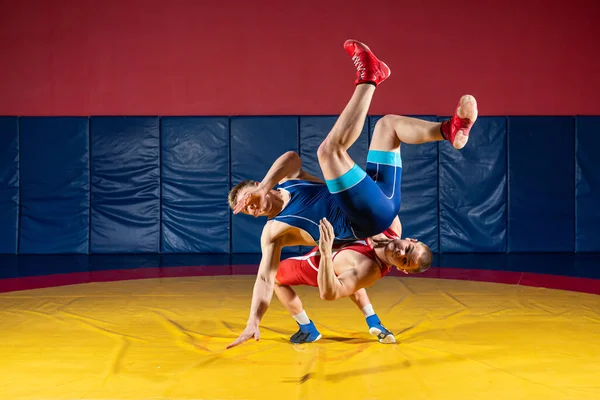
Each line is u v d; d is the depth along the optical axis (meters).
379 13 8.55
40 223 8.20
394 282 5.78
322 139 8.23
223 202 8.23
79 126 8.21
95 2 8.53
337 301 4.95
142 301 4.95
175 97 8.55
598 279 6.02
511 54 8.53
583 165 8.16
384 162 3.43
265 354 3.44
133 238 8.22
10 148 8.18
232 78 8.56
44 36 8.52
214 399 2.72
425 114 8.54
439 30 8.53
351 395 2.77
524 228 8.17
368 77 3.11
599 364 3.22
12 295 5.21
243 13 8.55
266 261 3.39
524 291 5.30
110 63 8.54
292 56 8.56
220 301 4.95
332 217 3.46
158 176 8.23
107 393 2.79
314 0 8.55
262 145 8.23
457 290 5.35
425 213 8.19
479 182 8.19
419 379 2.98
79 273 6.54
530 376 3.02
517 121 8.19
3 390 2.84
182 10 8.55
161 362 3.29
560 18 8.50
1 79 8.50
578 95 8.52
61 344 3.65
